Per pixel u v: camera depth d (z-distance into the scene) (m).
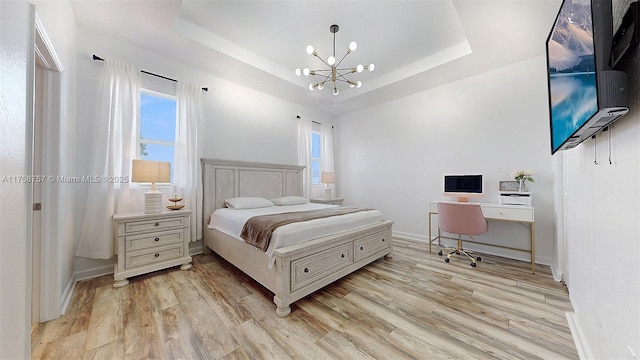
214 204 3.25
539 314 1.71
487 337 1.46
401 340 1.44
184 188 2.93
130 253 2.21
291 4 2.26
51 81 1.65
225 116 3.47
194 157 3.01
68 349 1.32
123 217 2.16
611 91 0.77
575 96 1.02
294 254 1.80
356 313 1.74
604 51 0.79
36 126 1.60
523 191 2.74
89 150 2.35
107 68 2.41
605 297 1.03
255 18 2.46
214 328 1.54
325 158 5.00
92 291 2.02
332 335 1.48
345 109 4.87
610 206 0.98
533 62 2.86
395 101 4.28
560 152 2.26
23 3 0.93
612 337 0.95
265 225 2.06
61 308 1.67
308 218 2.30
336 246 2.20
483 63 3.00
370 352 1.34
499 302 1.88
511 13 2.06
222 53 2.81
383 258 2.98
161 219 2.40
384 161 4.44
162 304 1.83
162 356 1.29
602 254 1.06
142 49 2.70
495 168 3.14
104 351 1.32
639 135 0.74
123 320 1.61
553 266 2.57
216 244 2.82
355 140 4.94
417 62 3.31
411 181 4.04
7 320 0.75
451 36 2.74
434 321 1.63
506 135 3.06
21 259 0.86
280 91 3.93
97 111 2.37
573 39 1.03
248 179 3.66
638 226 0.75
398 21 2.49
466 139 3.41
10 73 0.79
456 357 1.30
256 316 1.69
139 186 2.61
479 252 3.24
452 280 2.32
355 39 2.81
